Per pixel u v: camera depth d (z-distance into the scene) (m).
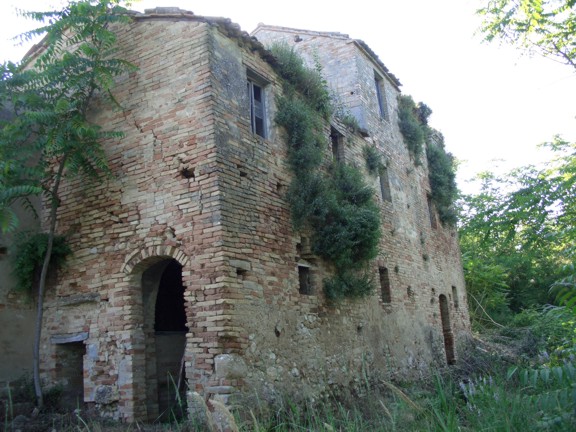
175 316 11.56
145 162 9.94
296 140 11.43
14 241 10.60
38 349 9.75
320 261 11.65
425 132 21.92
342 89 16.77
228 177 9.33
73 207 10.66
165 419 9.84
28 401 9.95
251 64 10.88
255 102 11.32
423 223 19.25
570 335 11.55
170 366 10.59
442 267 20.33
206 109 9.41
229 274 8.79
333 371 11.09
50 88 10.30
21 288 10.46
